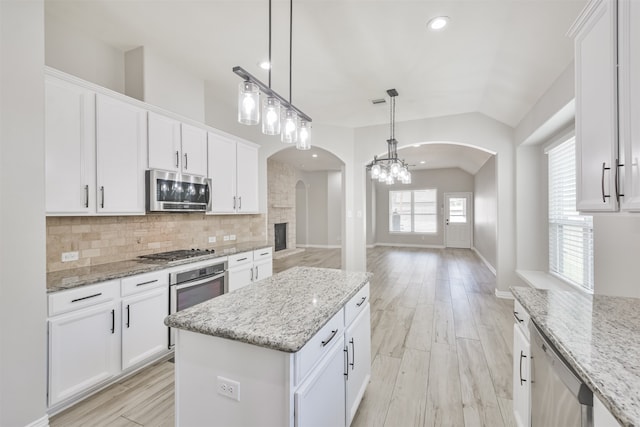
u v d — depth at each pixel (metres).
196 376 1.29
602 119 1.33
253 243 4.18
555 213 3.84
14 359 1.65
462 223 10.05
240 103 1.55
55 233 2.28
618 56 1.22
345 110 4.35
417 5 2.15
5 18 1.61
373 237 10.67
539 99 3.25
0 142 1.59
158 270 2.49
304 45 2.70
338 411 1.54
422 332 3.24
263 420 1.16
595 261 2.10
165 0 2.16
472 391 2.19
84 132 2.21
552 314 1.38
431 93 3.73
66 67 2.47
